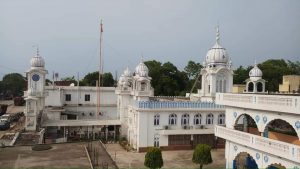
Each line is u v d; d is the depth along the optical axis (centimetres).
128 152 4475
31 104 4538
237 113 2836
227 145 2989
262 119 2498
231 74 4875
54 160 3062
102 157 3269
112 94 6581
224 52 4906
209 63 4947
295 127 2158
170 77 8438
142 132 4481
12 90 11681
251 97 2523
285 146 2147
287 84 4278
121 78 5809
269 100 2309
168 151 4528
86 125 5191
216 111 4750
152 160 3238
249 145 2541
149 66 8788
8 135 4300
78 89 6412
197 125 4691
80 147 3706
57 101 6125
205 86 5062
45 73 5181
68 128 5272
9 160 3042
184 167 3662
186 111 4644
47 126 5038
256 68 4888
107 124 5316
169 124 4603
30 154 3306
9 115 6209
